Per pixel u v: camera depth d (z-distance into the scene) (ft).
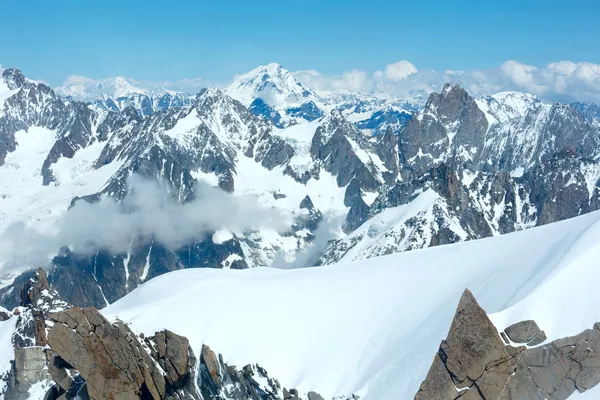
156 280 545.85
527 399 328.49
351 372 405.18
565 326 333.21
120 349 413.80
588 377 320.91
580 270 354.74
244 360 427.33
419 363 377.71
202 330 444.96
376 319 436.35
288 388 411.75
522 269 403.95
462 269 448.24
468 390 339.16
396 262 491.72
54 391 435.12
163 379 418.31
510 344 336.49
